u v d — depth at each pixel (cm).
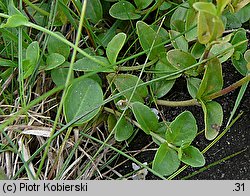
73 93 16
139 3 18
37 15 18
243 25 18
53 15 17
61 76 17
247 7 17
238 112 17
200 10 13
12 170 17
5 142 17
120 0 18
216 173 16
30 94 17
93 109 15
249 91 17
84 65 16
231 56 16
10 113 17
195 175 16
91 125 17
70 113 16
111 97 16
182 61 16
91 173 16
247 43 17
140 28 16
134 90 16
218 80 16
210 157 16
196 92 16
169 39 17
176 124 15
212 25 14
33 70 16
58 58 16
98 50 18
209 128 15
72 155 16
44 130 17
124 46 19
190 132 15
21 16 15
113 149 16
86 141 17
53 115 17
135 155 17
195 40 17
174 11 18
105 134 17
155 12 19
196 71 16
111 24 19
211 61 15
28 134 17
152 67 17
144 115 16
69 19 17
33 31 18
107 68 16
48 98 17
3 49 17
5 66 18
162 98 17
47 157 17
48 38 17
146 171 16
